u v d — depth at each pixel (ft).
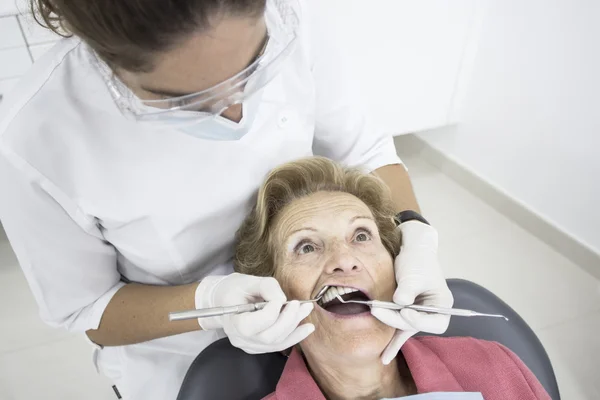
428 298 3.08
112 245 3.19
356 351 2.84
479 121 7.64
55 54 2.68
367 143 3.85
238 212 3.32
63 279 2.95
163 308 3.03
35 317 6.33
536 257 6.88
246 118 2.67
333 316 2.91
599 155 6.01
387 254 3.24
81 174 2.73
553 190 6.78
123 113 2.29
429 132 8.66
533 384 3.10
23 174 2.60
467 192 8.12
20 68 5.19
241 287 2.88
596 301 6.23
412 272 3.08
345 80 3.52
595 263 6.45
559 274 6.61
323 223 3.17
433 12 6.89
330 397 3.22
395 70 7.22
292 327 2.72
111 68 2.06
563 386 5.34
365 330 2.88
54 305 3.02
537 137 6.77
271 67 2.14
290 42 2.21
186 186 2.98
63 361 5.82
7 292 6.66
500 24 6.85
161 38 1.71
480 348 3.22
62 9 1.78
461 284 3.49
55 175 2.67
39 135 2.60
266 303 2.71
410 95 7.54
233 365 3.18
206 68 1.89
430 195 8.09
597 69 5.74
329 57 3.36
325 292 3.14
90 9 1.68
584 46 5.82
